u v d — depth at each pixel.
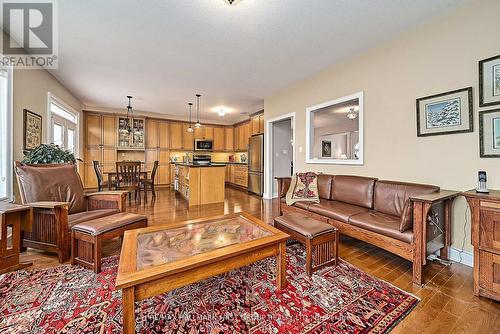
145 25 2.34
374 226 2.04
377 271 1.89
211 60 3.19
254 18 2.22
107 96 5.04
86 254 1.87
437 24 2.23
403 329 1.24
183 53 2.97
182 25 2.34
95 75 3.76
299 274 1.82
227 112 6.75
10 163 2.57
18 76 2.75
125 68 3.47
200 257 1.29
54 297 1.49
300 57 3.11
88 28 2.40
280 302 1.47
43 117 3.41
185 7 2.06
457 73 2.10
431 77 2.29
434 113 2.26
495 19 1.87
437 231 1.95
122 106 6.02
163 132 7.09
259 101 5.48
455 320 1.31
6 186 2.53
